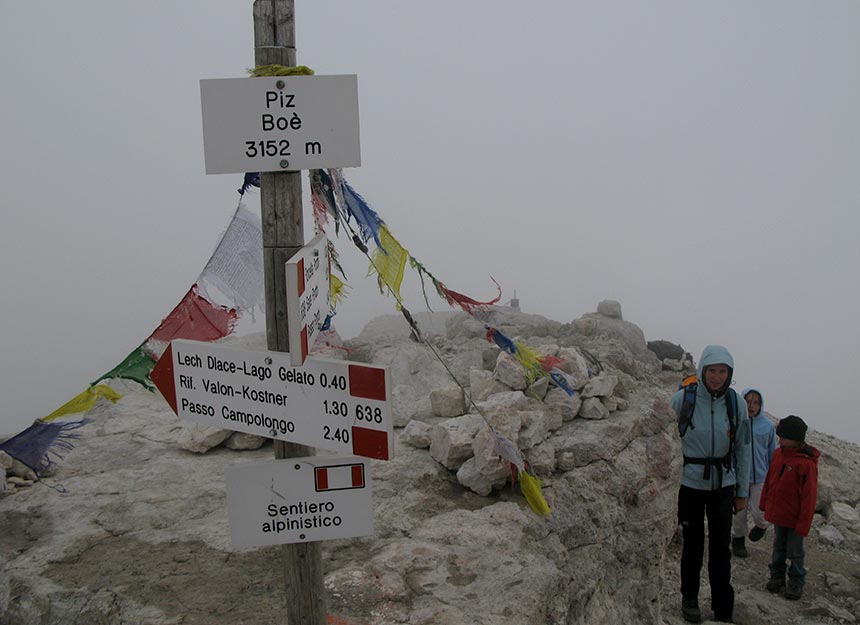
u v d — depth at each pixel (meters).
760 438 8.31
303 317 2.73
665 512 6.58
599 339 10.06
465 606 4.15
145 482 5.76
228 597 4.25
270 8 2.91
